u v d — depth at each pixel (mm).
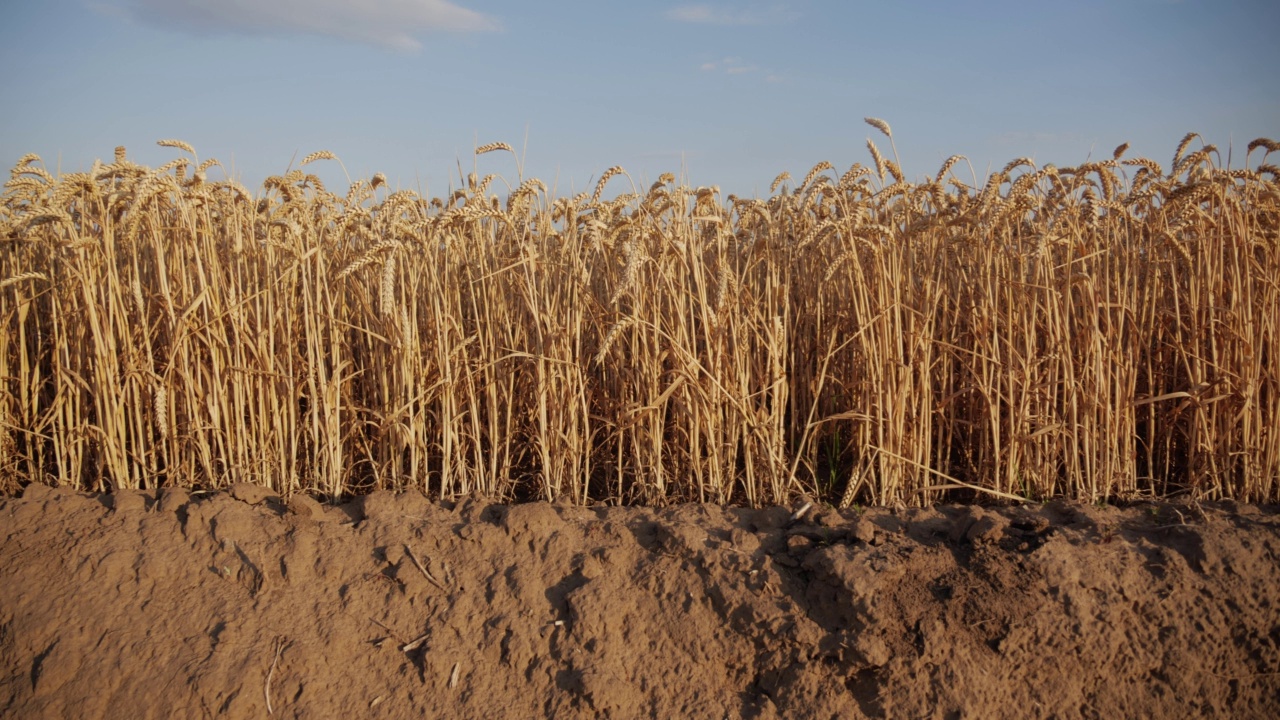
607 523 4453
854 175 5020
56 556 4176
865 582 3766
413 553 4250
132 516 4473
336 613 3988
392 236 4719
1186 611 3742
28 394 5688
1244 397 4711
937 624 3658
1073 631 3623
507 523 4359
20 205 5594
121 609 3947
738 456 5441
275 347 5215
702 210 5496
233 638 3807
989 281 4789
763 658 3781
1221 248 4801
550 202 5262
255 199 5422
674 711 3662
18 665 3750
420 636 3916
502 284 5188
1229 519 4277
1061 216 4781
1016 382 4977
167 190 4633
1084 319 4824
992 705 3537
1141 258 5484
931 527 4336
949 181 5777
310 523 4402
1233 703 3684
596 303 5105
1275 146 5328
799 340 5793
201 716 3539
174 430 4988
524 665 3826
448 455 4965
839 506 4777
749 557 4098
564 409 4980
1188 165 5551
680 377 4641
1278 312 4855
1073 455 4840
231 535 4277
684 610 3959
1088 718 3570
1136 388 5664
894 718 3510
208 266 5156
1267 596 3760
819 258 5707
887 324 4695
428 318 5230
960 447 5590
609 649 3838
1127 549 3998
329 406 4973
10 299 5668
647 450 5070
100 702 3580
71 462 5293
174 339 4863
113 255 4883
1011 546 4000
